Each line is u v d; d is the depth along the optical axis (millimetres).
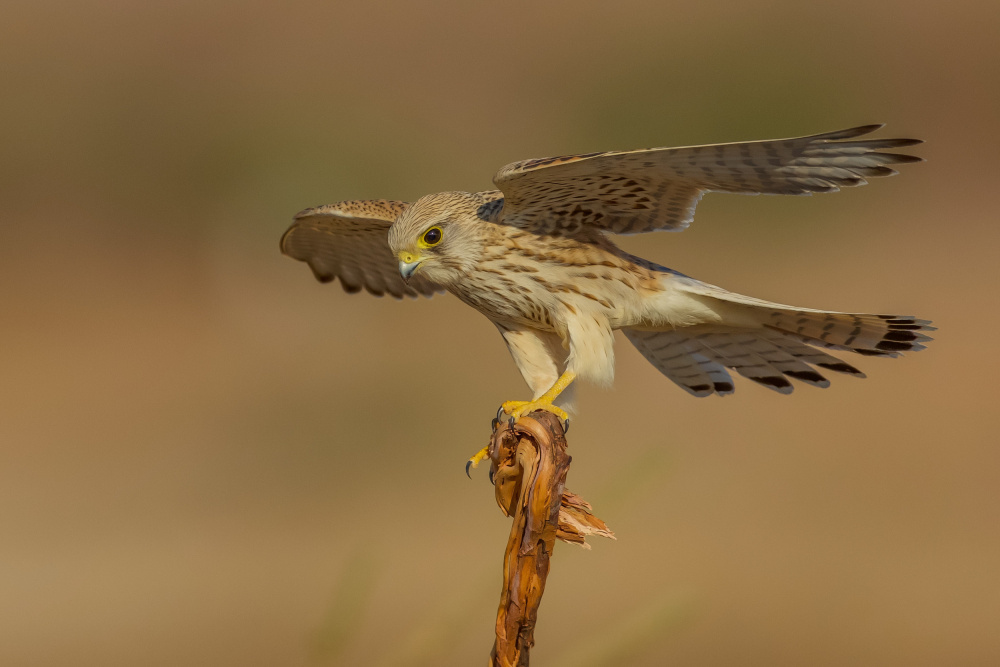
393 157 23984
